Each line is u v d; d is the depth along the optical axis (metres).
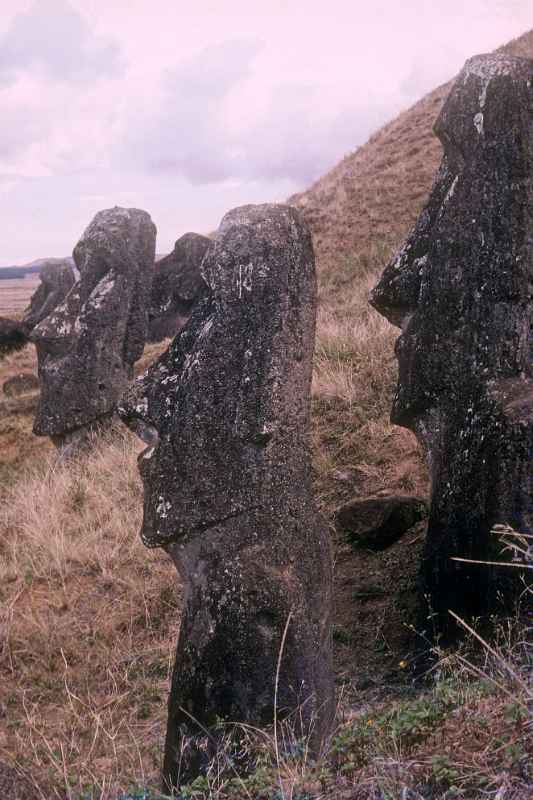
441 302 5.01
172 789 3.25
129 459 8.48
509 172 4.83
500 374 4.77
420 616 4.97
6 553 7.35
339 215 19.58
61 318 10.33
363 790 2.66
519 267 4.78
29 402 13.07
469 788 2.47
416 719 2.91
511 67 4.89
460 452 4.81
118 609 6.23
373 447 7.32
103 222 10.48
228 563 3.66
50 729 4.84
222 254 3.75
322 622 3.78
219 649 3.62
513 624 4.20
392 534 6.09
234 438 3.66
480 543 4.60
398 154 22.08
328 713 3.72
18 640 5.91
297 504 3.75
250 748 3.46
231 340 3.70
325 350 8.97
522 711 2.61
